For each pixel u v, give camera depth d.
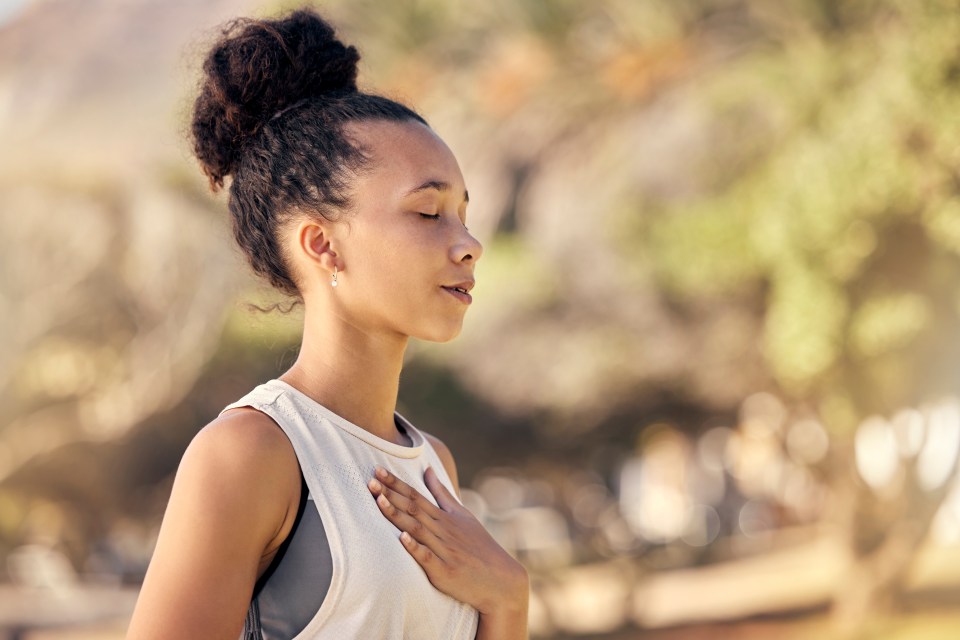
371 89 2.08
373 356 1.81
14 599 19.34
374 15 12.48
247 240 1.88
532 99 13.73
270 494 1.61
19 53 15.13
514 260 17.08
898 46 12.73
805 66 13.52
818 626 17.08
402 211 1.75
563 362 17.80
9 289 16.11
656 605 20.48
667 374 17.72
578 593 20.61
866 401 15.56
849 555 16.73
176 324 15.97
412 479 1.80
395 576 1.64
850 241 13.65
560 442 19.56
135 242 15.23
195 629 1.54
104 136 14.82
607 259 16.09
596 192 15.21
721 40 13.80
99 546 19.89
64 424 18.12
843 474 16.75
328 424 1.72
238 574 1.58
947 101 12.41
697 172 14.58
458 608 1.75
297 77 1.87
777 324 14.47
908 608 16.34
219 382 17.12
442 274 1.76
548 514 25.89
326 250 1.78
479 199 15.73
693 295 16.25
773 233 13.97
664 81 13.87
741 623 18.17
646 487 26.34
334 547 1.62
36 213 15.45
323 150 1.77
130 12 14.99
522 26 12.89
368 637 1.61
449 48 12.95
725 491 28.17
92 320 16.38
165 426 17.80
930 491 16.25
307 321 1.83
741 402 18.48
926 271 13.94
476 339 18.20
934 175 12.81
